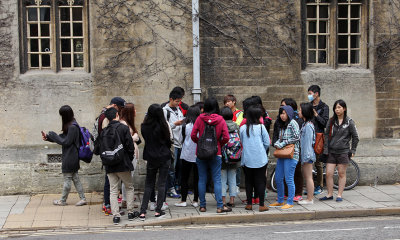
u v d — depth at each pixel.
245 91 9.84
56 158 9.48
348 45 10.25
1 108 9.32
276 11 9.84
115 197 7.55
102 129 7.65
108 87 9.51
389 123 10.20
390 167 10.19
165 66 9.60
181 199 8.58
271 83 9.89
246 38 9.80
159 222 7.55
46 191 9.41
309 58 10.25
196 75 9.53
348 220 7.86
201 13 9.68
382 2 10.12
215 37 9.74
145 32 9.55
